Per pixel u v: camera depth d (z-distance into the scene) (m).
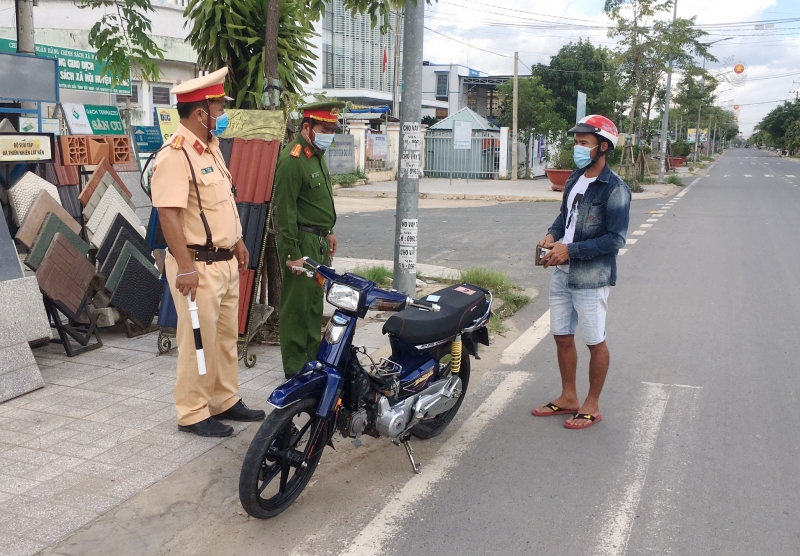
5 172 6.27
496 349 6.55
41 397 5.00
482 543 3.38
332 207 5.26
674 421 4.87
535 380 5.72
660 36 27.23
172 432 4.48
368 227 14.84
